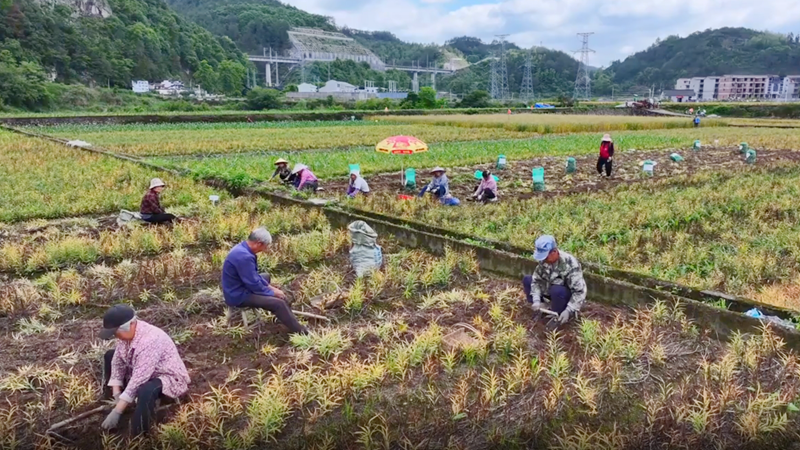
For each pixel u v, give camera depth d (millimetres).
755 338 7539
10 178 19016
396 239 12688
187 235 12609
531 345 7762
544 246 7738
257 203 15992
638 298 8938
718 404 6223
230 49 153250
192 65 129875
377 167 24219
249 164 24531
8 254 10781
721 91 157875
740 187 19328
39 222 14125
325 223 14117
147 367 5793
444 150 30609
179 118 60781
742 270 10734
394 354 7223
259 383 6625
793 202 16750
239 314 8328
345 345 7609
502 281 10250
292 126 56469
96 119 55000
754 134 44562
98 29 107250
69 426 5934
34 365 7129
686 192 18297
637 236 13117
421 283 10102
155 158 27203
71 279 9805
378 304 9219
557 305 8125
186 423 5762
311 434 5902
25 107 69000
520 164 26312
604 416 6285
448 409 6316
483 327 8172
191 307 8773
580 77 175625
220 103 92125
